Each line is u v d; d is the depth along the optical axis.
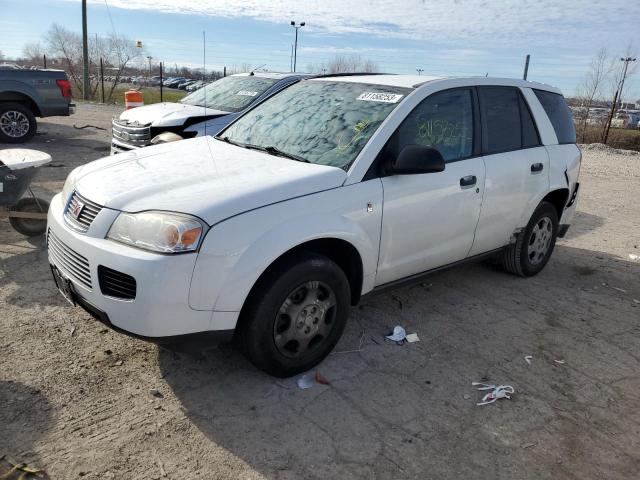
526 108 5.05
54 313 4.07
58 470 2.62
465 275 5.45
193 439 2.88
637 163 14.84
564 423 3.22
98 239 3.04
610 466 2.90
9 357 3.47
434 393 3.42
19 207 5.46
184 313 2.90
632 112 32.84
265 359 3.25
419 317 4.45
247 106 8.08
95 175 3.54
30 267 4.88
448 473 2.76
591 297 5.13
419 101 3.98
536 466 2.86
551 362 3.90
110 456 2.73
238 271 2.96
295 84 4.85
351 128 3.87
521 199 4.86
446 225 4.17
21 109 11.33
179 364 3.54
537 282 5.41
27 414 2.97
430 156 3.54
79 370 3.40
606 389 3.61
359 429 3.04
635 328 4.54
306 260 3.27
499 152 4.64
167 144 4.31
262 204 3.10
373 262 3.71
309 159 3.76
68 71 32.84
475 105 4.48
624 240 7.21
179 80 45.78
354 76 4.75
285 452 2.83
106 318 3.00
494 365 3.80
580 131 22.47
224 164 3.62
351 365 3.67
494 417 3.23
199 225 2.88
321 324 3.48
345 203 3.43
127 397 3.18
